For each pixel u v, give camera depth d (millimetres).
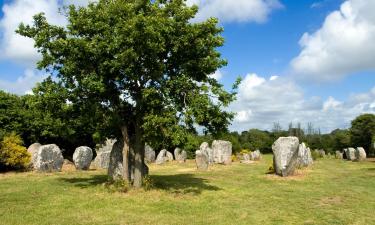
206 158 32906
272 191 19766
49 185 20594
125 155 19422
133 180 20562
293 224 12852
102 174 27250
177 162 43312
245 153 51625
